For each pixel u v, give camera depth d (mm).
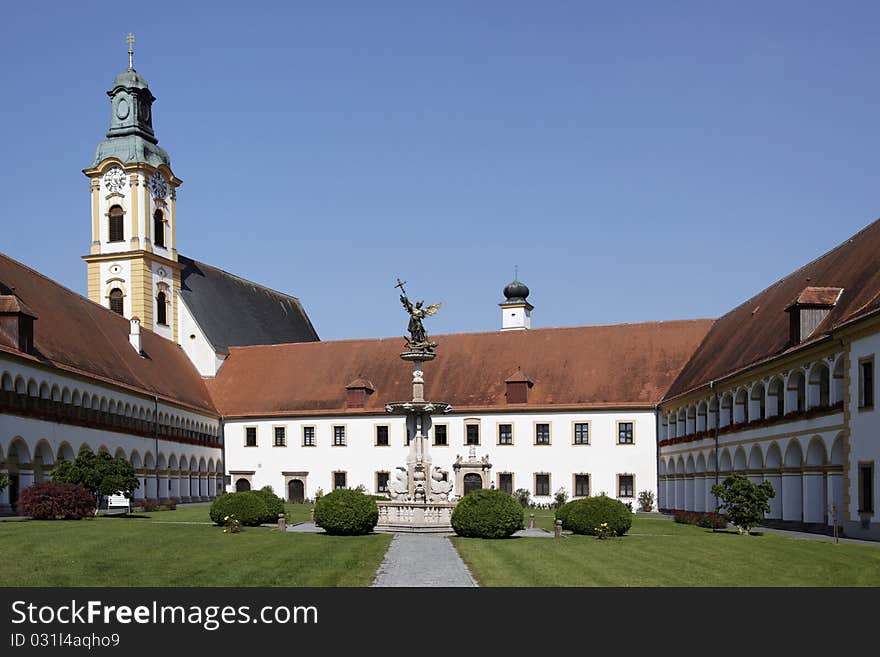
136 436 68500
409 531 43656
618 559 31328
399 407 47719
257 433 89250
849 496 41344
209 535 38625
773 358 50312
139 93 93250
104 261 90750
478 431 83125
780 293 63031
